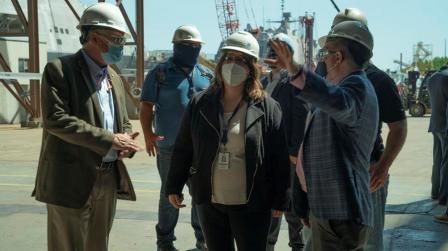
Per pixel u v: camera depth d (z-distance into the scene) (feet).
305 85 8.98
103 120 12.35
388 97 12.71
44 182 12.06
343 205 9.86
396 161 44.73
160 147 18.10
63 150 11.96
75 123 11.52
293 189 11.28
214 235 12.00
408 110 128.77
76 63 12.01
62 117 11.51
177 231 21.53
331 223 10.15
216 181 11.57
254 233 11.62
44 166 12.10
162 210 18.22
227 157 11.49
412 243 19.83
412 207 25.82
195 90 17.97
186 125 12.21
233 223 11.72
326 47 10.28
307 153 10.44
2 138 65.21
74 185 11.94
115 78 13.04
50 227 12.53
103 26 11.93
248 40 11.60
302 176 10.92
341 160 9.90
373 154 12.82
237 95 11.77
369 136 10.04
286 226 22.48
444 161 25.70
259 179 11.51
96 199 12.54
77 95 11.92
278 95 16.46
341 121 9.53
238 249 11.84
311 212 10.42
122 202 27.02
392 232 21.35
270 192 11.80
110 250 19.06
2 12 101.81
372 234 12.45
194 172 11.93
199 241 18.71
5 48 99.66
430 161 44.70
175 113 17.83
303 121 16.10
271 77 17.12
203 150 11.65
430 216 24.06
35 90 84.28
